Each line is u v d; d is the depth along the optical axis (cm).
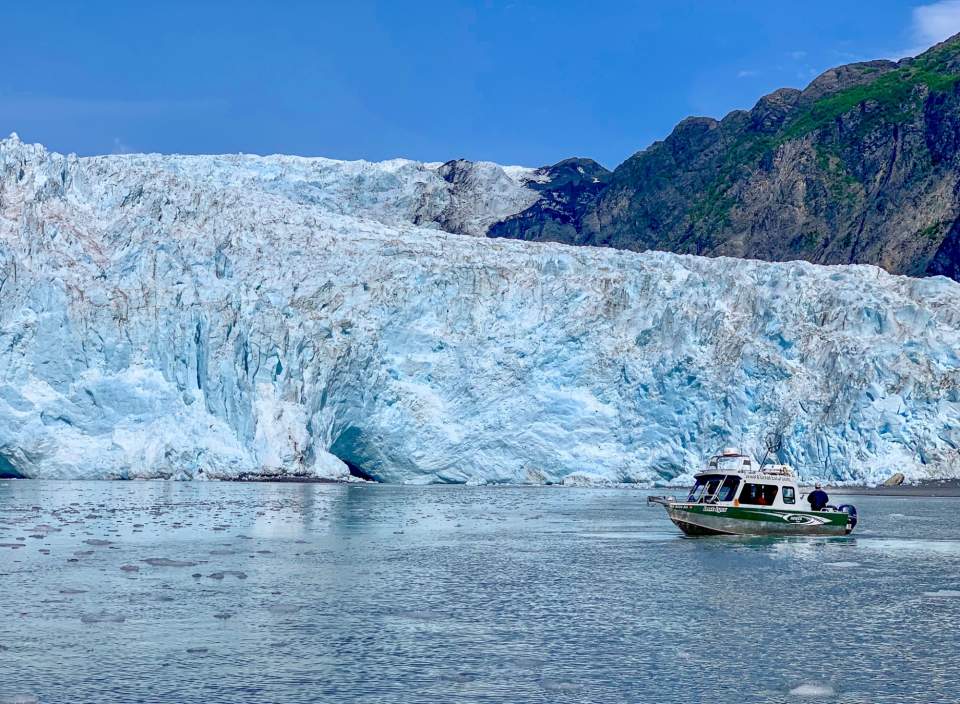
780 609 2755
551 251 10912
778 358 9262
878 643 2336
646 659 2167
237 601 2748
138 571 3262
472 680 1981
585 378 9650
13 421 8631
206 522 5025
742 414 9144
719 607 2778
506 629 2455
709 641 2345
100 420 8875
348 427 9562
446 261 10231
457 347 9762
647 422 9394
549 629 2462
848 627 2512
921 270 16288
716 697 1895
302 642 2277
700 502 4766
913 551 4191
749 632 2447
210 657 2125
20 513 5312
